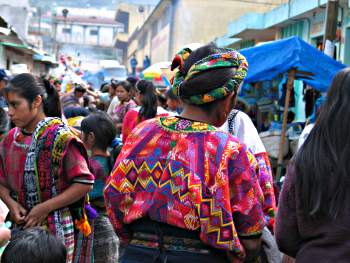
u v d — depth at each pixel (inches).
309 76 310.0
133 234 101.5
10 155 138.0
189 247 95.7
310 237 87.2
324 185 84.7
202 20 1295.5
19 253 105.1
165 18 1485.0
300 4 594.2
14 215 135.2
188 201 94.4
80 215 143.3
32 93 135.6
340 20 522.9
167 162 97.7
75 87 414.6
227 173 95.4
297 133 321.4
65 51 2800.2
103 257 172.6
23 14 1210.0
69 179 136.2
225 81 98.5
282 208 90.6
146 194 98.7
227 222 93.8
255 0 1290.6
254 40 853.8
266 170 137.5
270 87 410.6
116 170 102.3
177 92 103.0
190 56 102.4
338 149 84.6
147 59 1593.3
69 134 135.7
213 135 97.5
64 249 110.5
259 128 409.7
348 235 82.9
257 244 97.7
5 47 818.8
